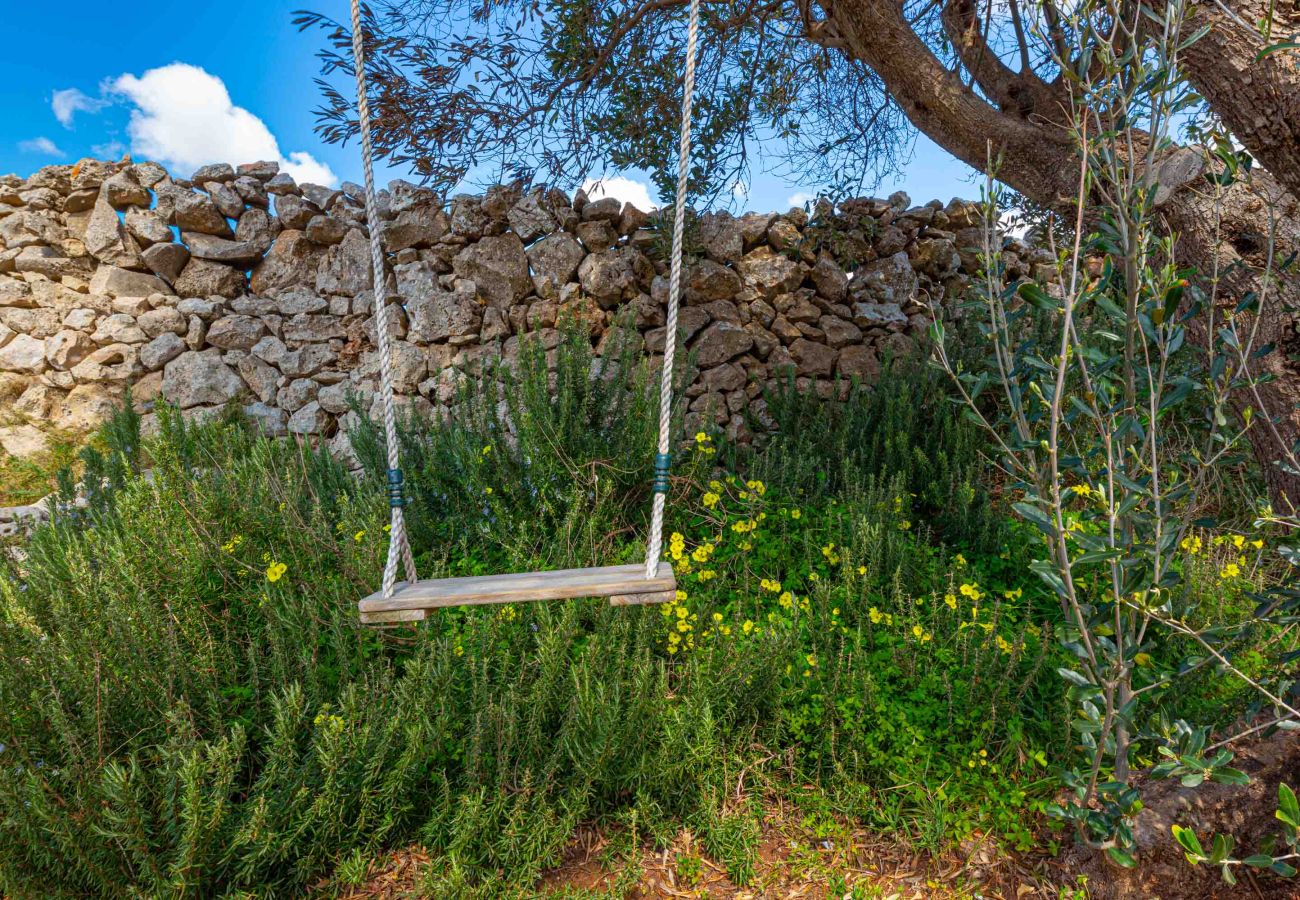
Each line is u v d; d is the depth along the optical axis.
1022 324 5.62
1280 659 2.42
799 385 6.82
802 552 4.16
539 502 4.11
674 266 2.44
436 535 4.18
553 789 2.63
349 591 3.29
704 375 6.62
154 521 3.17
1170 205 2.96
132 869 2.19
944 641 3.23
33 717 2.36
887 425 5.11
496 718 2.64
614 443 4.45
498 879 2.38
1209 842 2.42
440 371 6.53
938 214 7.21
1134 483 2.10
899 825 2.72
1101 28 2.24
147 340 6.56
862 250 7.01
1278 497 2.94
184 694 2.52
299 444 5.16
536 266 6.75
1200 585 3.57
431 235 6.73
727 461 5.45
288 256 6.82
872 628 3.44
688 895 2.47
